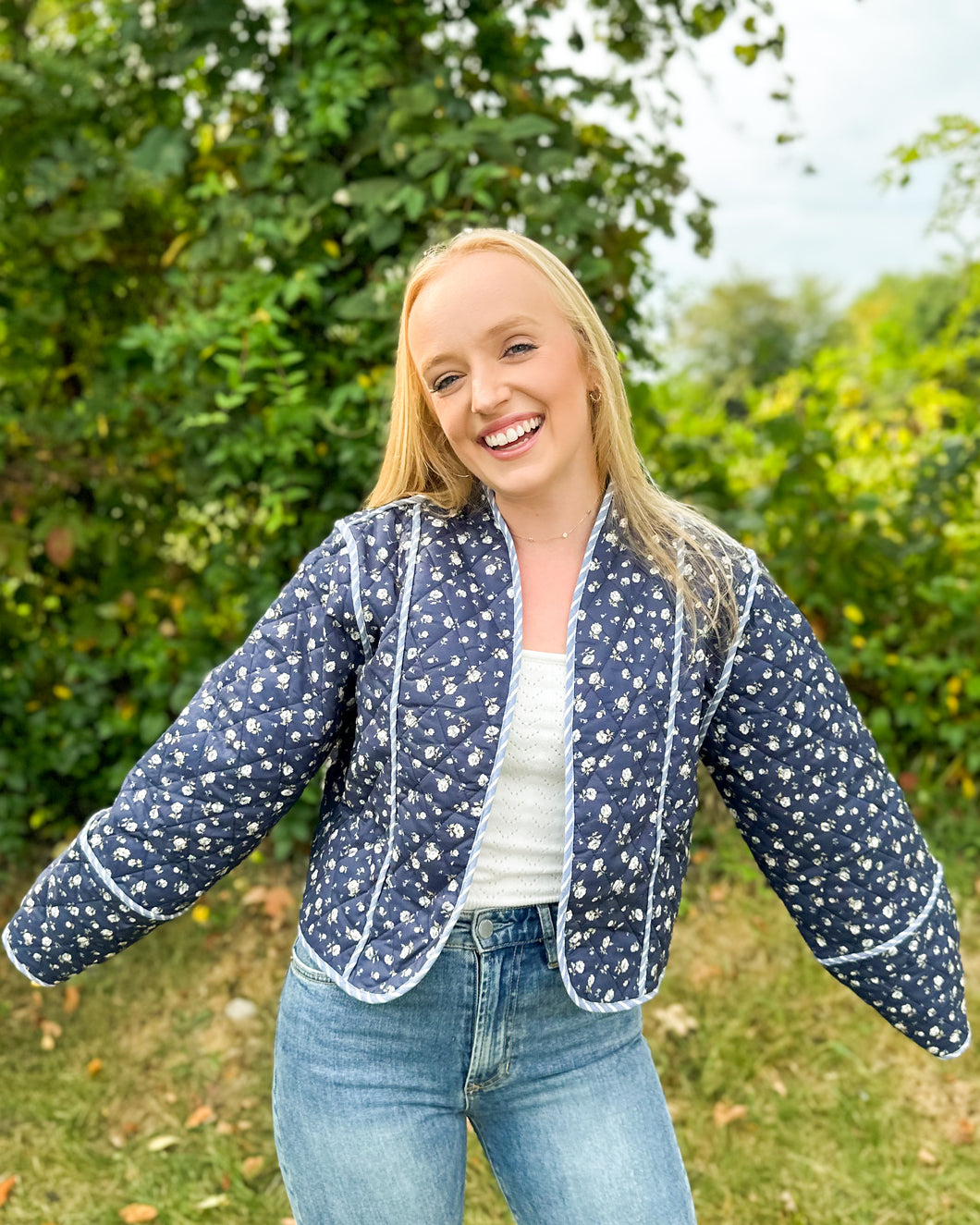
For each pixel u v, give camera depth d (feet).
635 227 10.05
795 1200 7.32
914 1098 8.14
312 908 4.42
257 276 9.18
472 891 4.25
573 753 4.07
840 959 4.57
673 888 4.42
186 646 10.62
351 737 4.59
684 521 4.50
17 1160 7.72
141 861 4.16
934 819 11.23
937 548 11.61
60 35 10.64
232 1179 7.55
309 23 9.08
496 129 8.71
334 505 9.96
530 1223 4.44
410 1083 4.29
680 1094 8.26
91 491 11.14
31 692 10.99
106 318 10.98
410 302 4.38
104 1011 9.18
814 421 11.19
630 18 9.66
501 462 4.17
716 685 4.29
